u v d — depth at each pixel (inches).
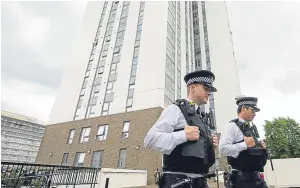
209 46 1138.7
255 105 126.6
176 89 768.3
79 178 422.9
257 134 124.6
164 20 807.1
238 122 121.1
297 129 1013.2
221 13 1215.6
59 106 860.0
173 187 63.8
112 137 668.1
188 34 1089.4
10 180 277.0
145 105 662.5
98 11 1049.5
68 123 792.9
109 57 863.7
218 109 930.1
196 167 67.7
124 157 620.1
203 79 86.9
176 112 78.2
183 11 1062.4
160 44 753.0
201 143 69.8
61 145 756.6
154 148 71.8
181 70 859.4
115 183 439.2
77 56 957.8
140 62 761.6
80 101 831.1
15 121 2773.1
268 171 388.2
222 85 986.7
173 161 69.0
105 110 749.3
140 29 852.0
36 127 2923.2
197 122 77.3
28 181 294.4
